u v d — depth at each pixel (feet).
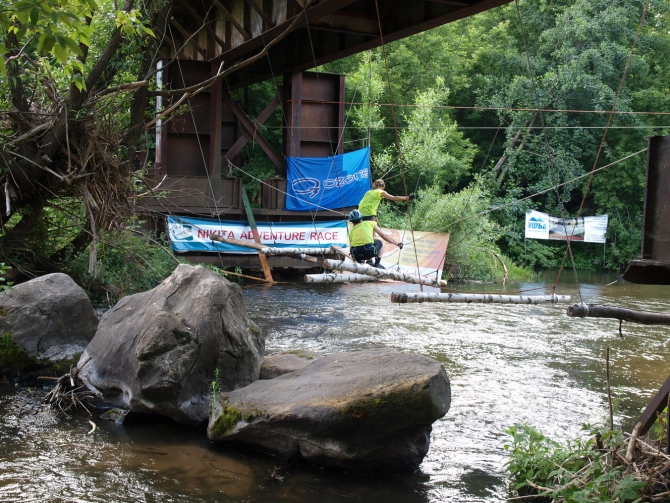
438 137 95.66
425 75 114.11
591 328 43.42
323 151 69.26
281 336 37.63
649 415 17.01
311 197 65.87
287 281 65.21
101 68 35.60
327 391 19.70
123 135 39.34
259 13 49.47
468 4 41.11
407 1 46.83
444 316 47.03
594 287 72.13
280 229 64.44
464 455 20.86
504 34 112.27
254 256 63.82
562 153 102.94
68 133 35.76
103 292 43.04
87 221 39.96
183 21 65.72
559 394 27.30
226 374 23.66
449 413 24.70
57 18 16.01
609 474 15.58
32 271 40.75
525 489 18.02
